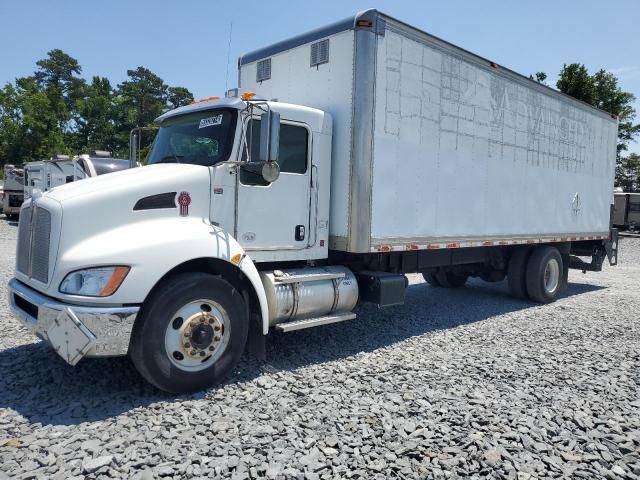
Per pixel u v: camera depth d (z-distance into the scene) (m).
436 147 6.55
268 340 6.04
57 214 3.96
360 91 5.52
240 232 4.92
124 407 3.95
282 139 5.25
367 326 6.92
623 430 3.81
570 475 3.15
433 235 6.62
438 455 3.31
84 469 2.99
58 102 72.19
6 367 4.74
